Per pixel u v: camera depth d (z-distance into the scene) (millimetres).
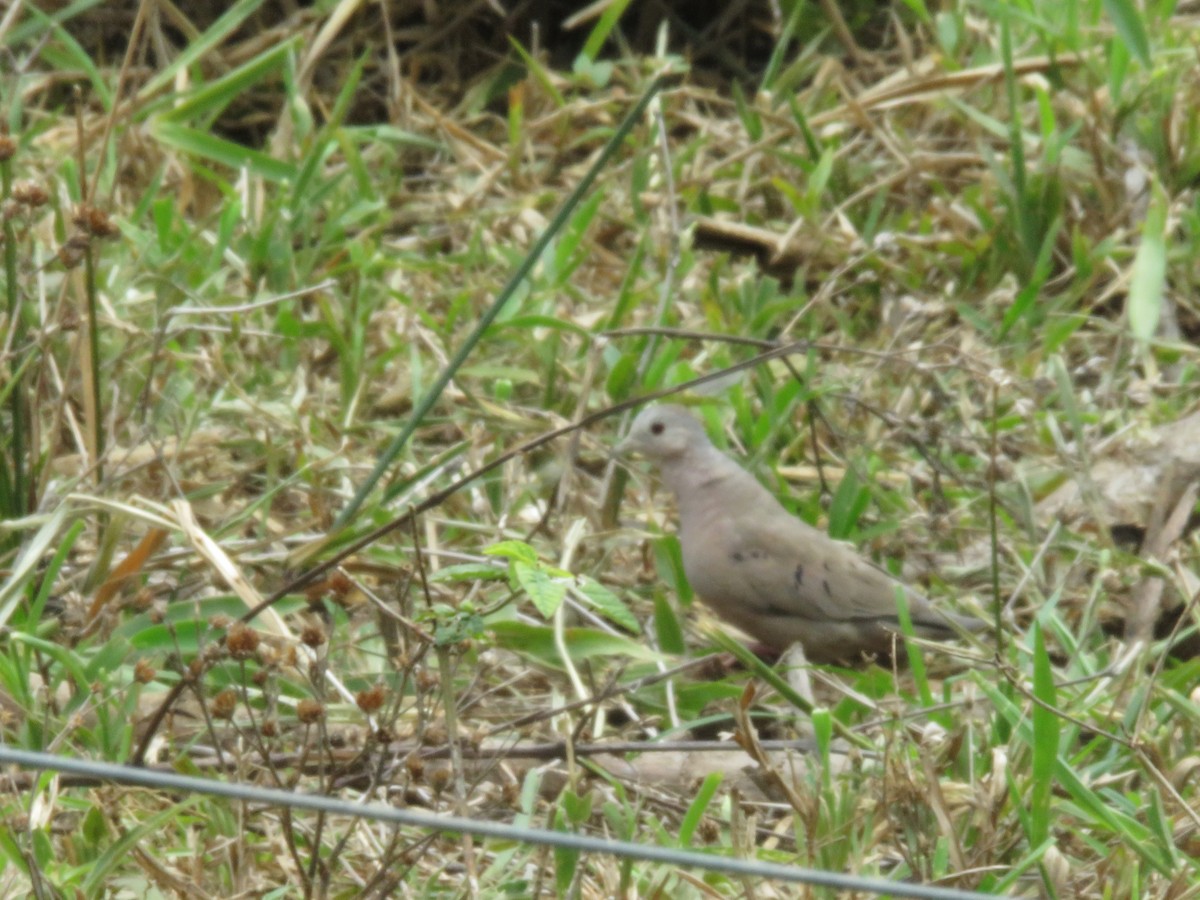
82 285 10531
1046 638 9680
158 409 10500
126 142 13648
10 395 9773
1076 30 14445
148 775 5480
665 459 9969
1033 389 11625
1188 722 8078
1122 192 13875
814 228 13750
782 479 10953
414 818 5418
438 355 12055
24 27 14648
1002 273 13633
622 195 15141
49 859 6773
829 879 5438
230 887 6828
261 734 6863
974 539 10594
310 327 12211
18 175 13617
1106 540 10016
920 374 11953
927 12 17016
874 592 9578
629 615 7320
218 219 13852
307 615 9484
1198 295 13156
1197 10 16844
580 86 17141
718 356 12125
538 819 7688
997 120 15000
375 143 15906
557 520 10219
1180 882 6574
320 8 16781
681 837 7059
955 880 6695
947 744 7434
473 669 9094
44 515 8891
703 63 18656
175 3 17875
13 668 8023
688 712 8875
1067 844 7418
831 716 7535
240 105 17328
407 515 7805
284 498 10867
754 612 9734
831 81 16250
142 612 8883
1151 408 11453
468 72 18172
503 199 15422
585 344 12586
